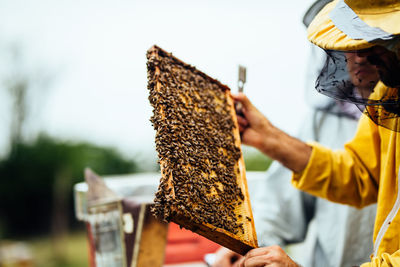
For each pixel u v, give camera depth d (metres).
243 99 2.10
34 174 9.07
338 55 1.38
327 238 2.66
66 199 9.07
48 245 8.31
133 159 9.21
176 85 1.63
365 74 1.38
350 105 2.36
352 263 2.59
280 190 2.83
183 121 1.55
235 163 1.67
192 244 2.52
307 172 2.06
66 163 9.16
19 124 9.53
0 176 8.97
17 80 9.78
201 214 1.33
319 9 1.62
